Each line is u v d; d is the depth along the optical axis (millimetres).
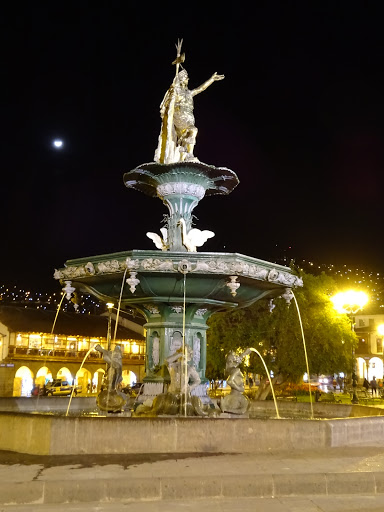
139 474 6109
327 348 28062
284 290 11148
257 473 6223
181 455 7230
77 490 5719
